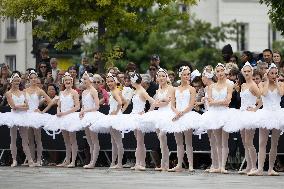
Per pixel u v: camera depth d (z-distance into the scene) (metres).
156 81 32.66
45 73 36.88
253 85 28.59
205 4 74.81
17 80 32.97
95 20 41.31
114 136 31.44
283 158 29.83
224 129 28.81
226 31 71.12
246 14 76.81
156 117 30.16
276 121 28.06
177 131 29.67
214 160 29.36
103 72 41.16
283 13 38.47
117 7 41.38
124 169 30.97
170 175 28.03
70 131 32.09
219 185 24.41
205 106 30.30
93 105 31.92
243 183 25.03
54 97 33.72
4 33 67.69
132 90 32.25
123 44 64.81
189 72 29.89
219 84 29.28
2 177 27.23
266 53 31.97
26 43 66.38
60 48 42.50
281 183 25.02
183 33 68.38
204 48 67.19
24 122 32.72
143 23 42.41
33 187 23.69
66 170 30.55
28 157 32.97
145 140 31.59
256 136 29.62
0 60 67.81
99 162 32.88
